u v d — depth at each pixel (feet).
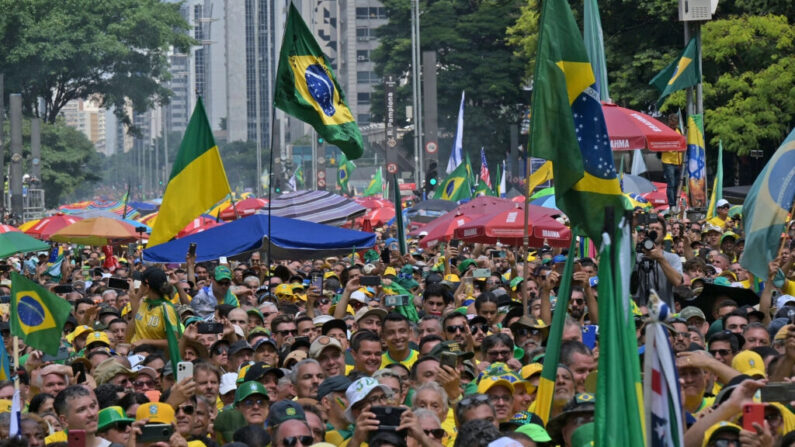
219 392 67.31
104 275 144.97
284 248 123.03
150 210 312.29
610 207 49.21
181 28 655.35
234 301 105.60
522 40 416.05
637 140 111.55
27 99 608.19
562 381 56.75
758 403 42.78
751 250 82.02
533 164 247.70
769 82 264.52
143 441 50.55
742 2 277.23
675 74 162.91
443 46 531.91
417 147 381.81
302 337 76.48
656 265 85.10
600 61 115.85
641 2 298.97
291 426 49.85
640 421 43.04
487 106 526.16
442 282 98.17
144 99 643.04
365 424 48.11
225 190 111.86
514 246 138.41
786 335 56.39
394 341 71.15
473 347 75.10
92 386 68.49
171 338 78.48
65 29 591.37
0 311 100.58
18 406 48.75
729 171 330.34
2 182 381.81
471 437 44.88
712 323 82.07
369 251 159.53
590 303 80.48
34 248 98.17
